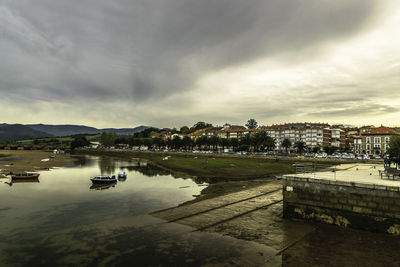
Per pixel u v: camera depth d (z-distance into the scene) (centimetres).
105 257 1653
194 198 3662
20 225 2412
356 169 3628
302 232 2031
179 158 10831
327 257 1617
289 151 15875
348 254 1644
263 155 9888
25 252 1750
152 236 2017
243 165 7662
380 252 1650
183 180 5459
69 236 2033
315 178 2242
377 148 12162
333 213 2100
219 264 1554
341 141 16675
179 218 2486
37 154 15838
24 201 3444
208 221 2380
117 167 8325
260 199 3288
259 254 1683
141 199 3616
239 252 1717
